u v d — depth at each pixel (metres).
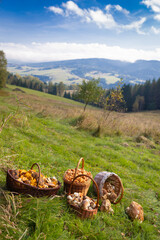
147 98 103.56
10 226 2.90
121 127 16.47
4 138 7.29
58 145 9.40
